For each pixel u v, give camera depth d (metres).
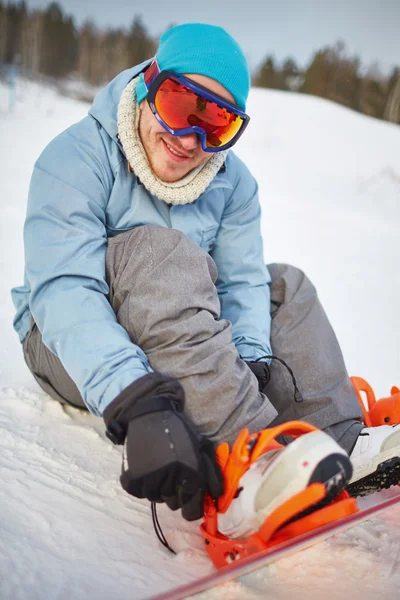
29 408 1.35
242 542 0.85
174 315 0.99
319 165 12.71
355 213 8.03
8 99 13.84
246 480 0.87
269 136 14.16
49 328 1.01
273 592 0.87
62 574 0.83
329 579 0.91
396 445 1.05
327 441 0.83
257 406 0.99
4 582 0.78
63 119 12.52
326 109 16.48
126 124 1.14
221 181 1.33
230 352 0.98
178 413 0.87
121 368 0.92
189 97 1.07
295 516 0.84
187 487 0.84
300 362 1.23
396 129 16.31
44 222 1.09
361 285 3.79
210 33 1.09
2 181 5.95
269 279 1.39
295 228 5.81
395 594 0.88
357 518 0.85
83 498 1.04
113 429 0.87
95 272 1.05
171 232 1.06
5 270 2.87
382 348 2.46
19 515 0.94
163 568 0.90
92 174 1.15
